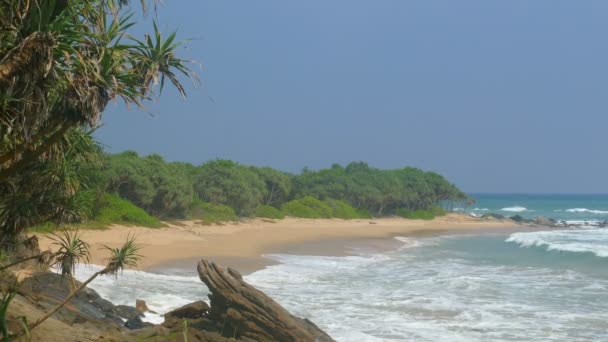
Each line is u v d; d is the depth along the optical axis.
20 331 7.23
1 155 6.49
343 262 30.83
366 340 13.62
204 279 11.93
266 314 11.69
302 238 44.50
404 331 14.61
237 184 60.06
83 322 11.20
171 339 10.40
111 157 42.31
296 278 23.75
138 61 6.89
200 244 33.81
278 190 74.69
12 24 5.77
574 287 22.56
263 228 51.88
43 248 19.88
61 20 5.91
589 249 37.91
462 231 67.25
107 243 28.50
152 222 40.09
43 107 5.77
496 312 17.14
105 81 6.06
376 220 82.31
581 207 165.00
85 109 5.80
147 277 21.23
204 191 58.47
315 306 17.67
